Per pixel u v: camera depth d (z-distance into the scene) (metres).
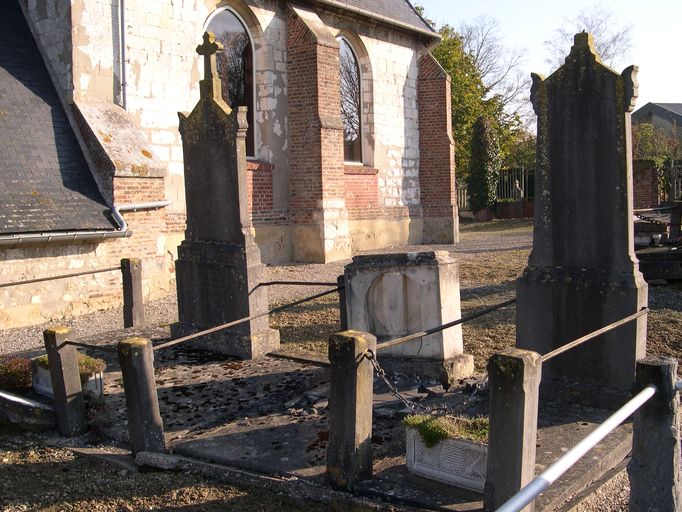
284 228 16.58
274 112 16.23
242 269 7.91
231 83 15.56
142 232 12.32
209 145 8.21
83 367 6.35
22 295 10.56
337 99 16.69
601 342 5.64
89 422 6.06
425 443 4.39
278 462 4.95
